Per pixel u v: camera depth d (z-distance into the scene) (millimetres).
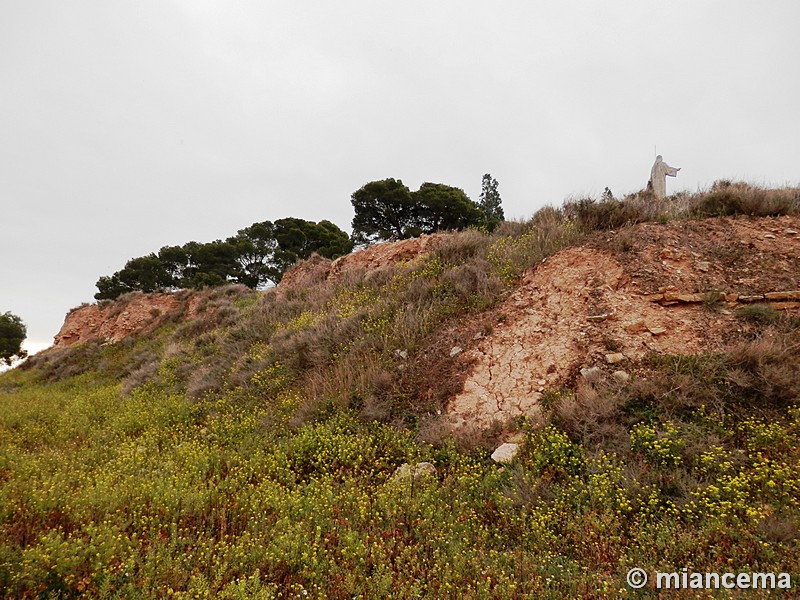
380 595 3578
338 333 10055
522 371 7133
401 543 4293
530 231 11461
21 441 8039
